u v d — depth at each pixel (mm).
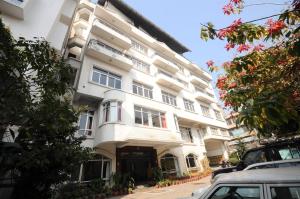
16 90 4078
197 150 21781
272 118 2225
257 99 2451
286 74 3850
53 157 5309
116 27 20219
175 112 19156
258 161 6008
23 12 10445
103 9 18484
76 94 13141
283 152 5527
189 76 28609
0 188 6277
